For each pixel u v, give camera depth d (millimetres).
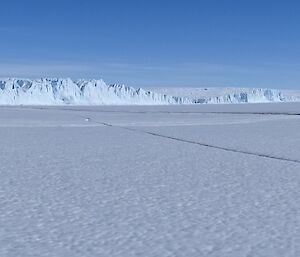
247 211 8180
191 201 8961
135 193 9688
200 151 17781
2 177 11594
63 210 8219
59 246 6258
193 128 32406
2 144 20234
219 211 8188
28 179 11328
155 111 75375
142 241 6488
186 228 7129
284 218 7703
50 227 7152
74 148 18641
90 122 41031
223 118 48688
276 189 10148
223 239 6586
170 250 6117
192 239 6586
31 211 8133
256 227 7180
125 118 50125
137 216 7824
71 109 91188
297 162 14617
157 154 16719
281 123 38375
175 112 69188
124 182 10961
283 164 14141
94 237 6664
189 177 11711
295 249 6137
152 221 7520
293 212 8109
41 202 8836
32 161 14633
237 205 8641
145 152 17328
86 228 7109
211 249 6156
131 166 13602
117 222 7453
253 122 40406
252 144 20703
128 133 27328
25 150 17812
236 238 6629
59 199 9086
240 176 11883
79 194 9562
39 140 22344
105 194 9578
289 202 8891
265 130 30094
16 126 34625
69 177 11641
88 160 14930
